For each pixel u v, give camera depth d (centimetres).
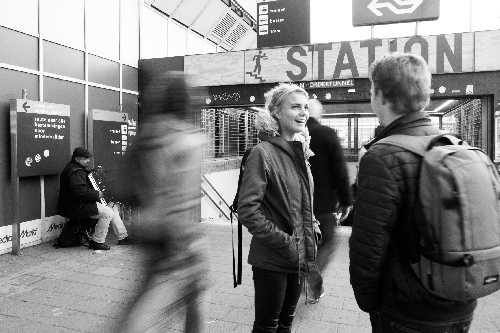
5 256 558
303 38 799
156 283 261
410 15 729
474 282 127
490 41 677
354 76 739
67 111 653
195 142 257
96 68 751
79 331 323
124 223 608
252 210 212
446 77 700
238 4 1152
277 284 222
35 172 597
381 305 154
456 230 126
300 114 231
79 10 708
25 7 604
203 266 268
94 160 719
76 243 615
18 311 364
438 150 136
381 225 139
